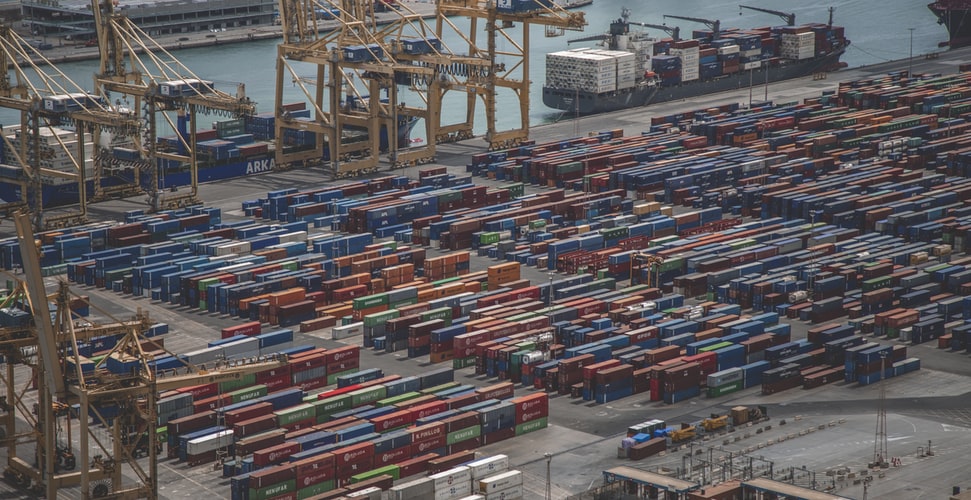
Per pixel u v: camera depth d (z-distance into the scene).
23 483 181.00
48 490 170.75
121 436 173.75
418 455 184.75
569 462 186.50
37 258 164.12
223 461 183.25
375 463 180.38
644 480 173.00
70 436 186.00
